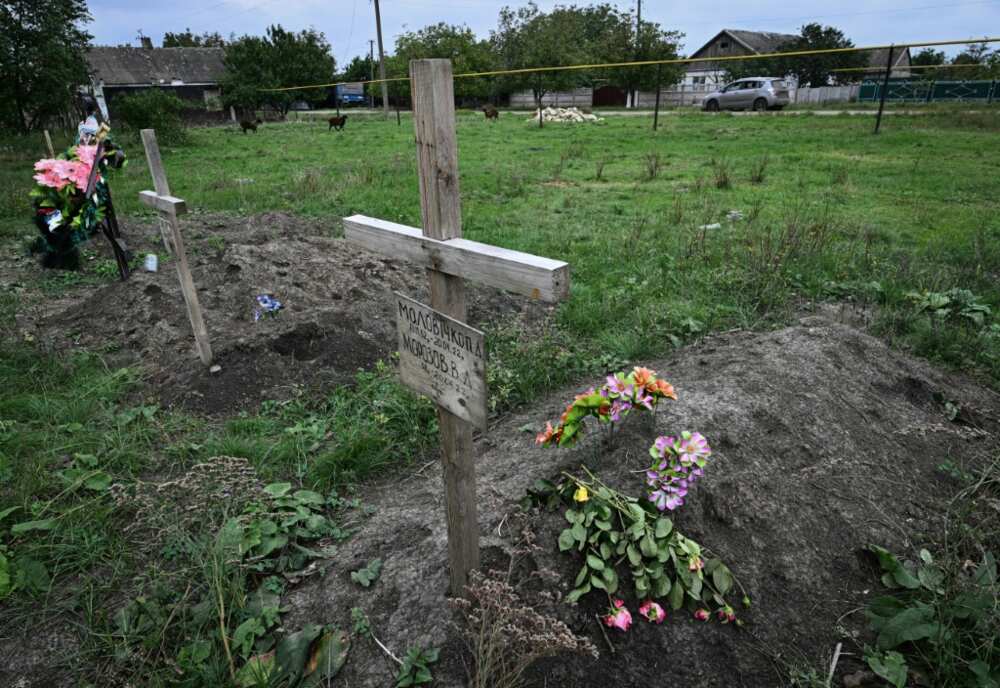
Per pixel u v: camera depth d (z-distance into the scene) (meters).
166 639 2.30
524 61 30.52
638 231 7.61
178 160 17.12
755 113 28.55
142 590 2.50
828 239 6.88
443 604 2.28
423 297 5.70
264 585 2.50
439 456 3.48
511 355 4.44
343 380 4.28
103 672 2.22
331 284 5.54
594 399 2.47
